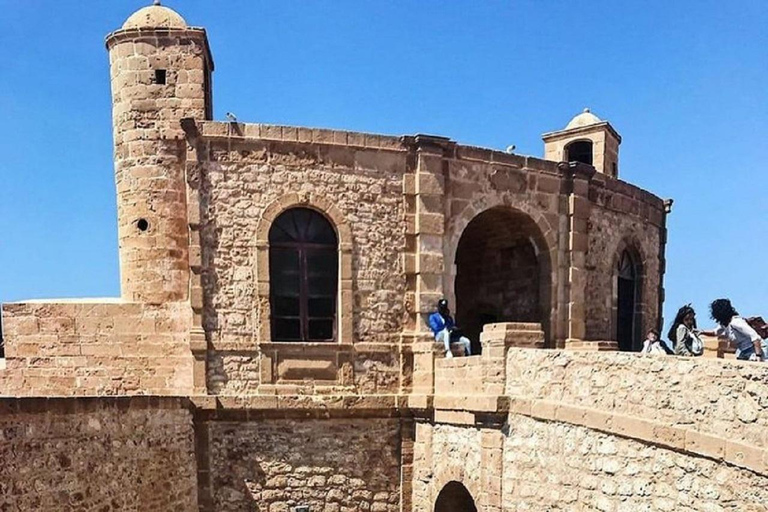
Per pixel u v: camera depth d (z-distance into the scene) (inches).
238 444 692.7
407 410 726.5
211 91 790.5
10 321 710.5
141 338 716.0
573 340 824.3
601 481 475.5
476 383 624.7
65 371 708.0
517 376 572.7
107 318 713.6
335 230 730.2
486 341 605.9
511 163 796.6
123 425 571.5
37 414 485.7
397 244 745.0
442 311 729.0
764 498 365.1
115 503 553.6
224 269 700.7
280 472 700.0
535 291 855.7
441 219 749.9
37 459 483.2
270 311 708.7
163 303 722.2
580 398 498.3
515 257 886.4
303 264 725.3
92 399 536.7
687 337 611.2
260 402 690.2
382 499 722.8
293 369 706.8
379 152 740.7
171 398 634.8
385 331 737.0
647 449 440.1
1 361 792.9
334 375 716.7
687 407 412.8
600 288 877.8
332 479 711.1
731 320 547.5
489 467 588.1
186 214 728.3
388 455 726.5
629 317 973.8
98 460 538.6
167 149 728.3
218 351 694.5
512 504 568.1
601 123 969.5
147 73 726.5
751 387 374.3
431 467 700.7
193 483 662.5
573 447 502.0
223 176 704.4
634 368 451.8
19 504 465.4
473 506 698.2
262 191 712.4
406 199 748.0
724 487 387.9
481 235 906.7
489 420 589.6
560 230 833.5
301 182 720.3
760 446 367.9
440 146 750.5
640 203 967.6
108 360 711.7
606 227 890.7
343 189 730.2
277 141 713.6
